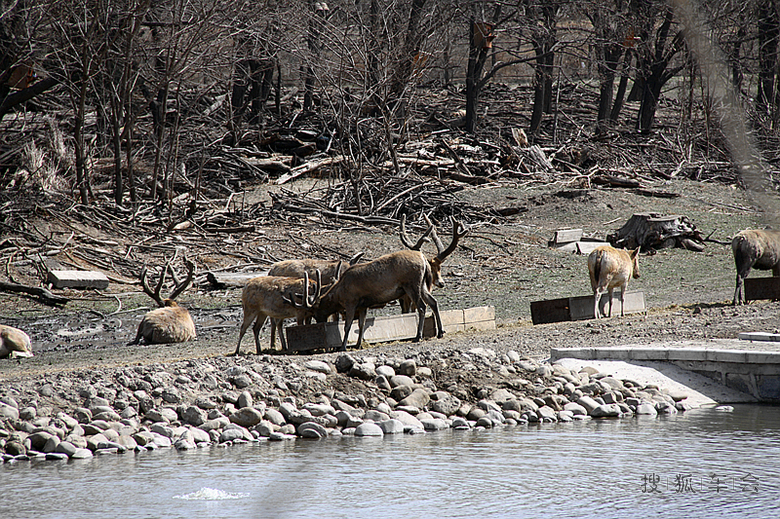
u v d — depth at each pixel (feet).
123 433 95.04
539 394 119.34
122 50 343.87
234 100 486.79
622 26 527.40
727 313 179.42
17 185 318.65
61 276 256.32
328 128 453.17
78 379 109.91
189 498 70.38
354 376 119.34
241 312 231.50
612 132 524.52
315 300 140.87
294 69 520.83
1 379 113.91
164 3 371.15
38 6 309.63
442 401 113.60
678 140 487.20
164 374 111.34
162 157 388.37
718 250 311.68
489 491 72.90
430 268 158.30
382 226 353.72
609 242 327.67
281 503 68.03
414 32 444.14
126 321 222.07
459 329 176.65
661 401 119.85
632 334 158.40
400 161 419.13
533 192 403.75
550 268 294.25
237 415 102.83
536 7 524.11
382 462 84.99
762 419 110.01
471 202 382.42
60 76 338.95
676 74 524.52
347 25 444.55
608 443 94.07
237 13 376.68
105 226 313.32
